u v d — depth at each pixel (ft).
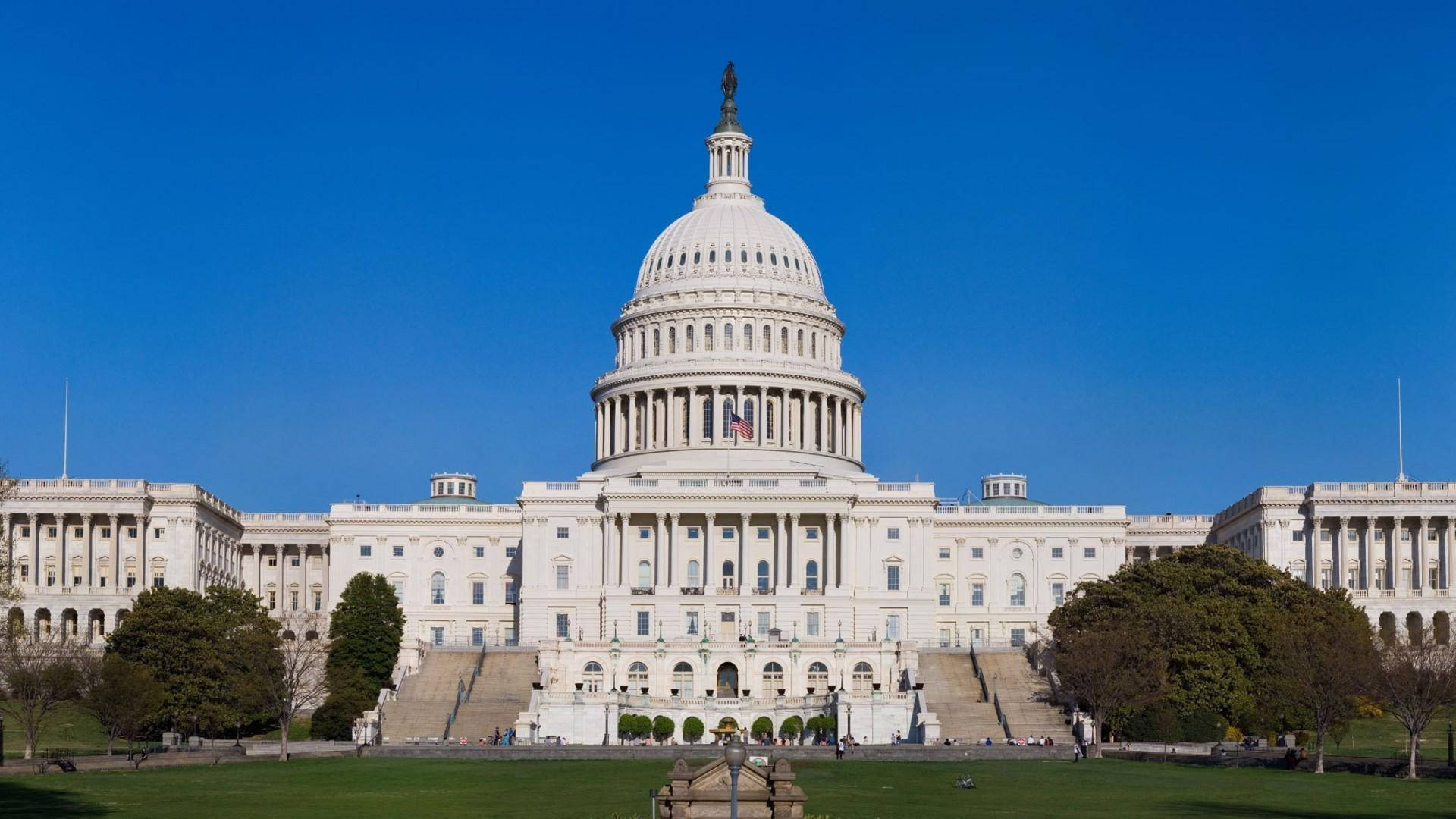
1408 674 401.70
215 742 505.66
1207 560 596.29
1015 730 537.65
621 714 560.61
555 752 465.47
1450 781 377.30
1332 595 586.86
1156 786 362.12
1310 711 496.23
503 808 310.24
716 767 231.50
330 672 567.59
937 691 583.99
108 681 455.63
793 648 616.80
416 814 299.17
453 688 586.04
